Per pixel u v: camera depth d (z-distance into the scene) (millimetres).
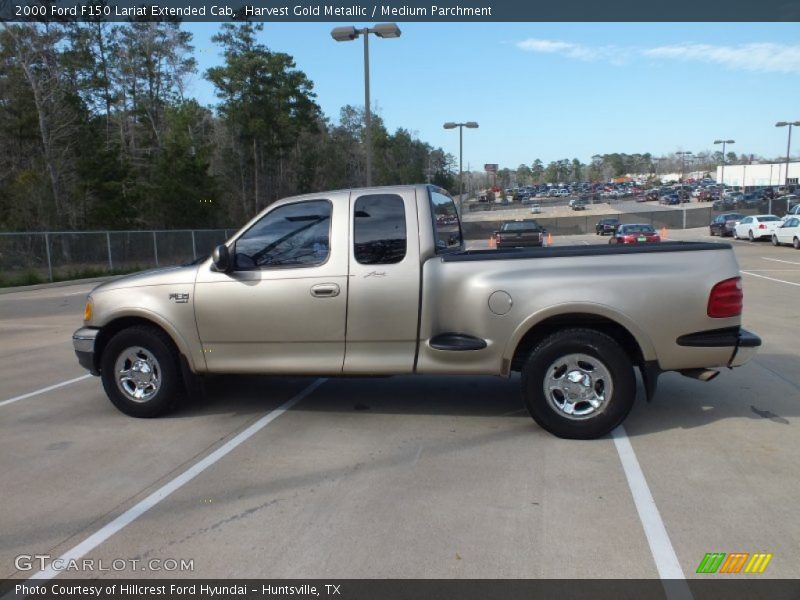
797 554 3443
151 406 6066
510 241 27328
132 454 5188
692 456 4824
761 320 11172
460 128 40969
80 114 41219
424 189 5578
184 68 54594
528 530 3754
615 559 3428
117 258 29719
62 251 26984
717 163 170750
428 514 3984
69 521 4027
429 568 3385
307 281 5535
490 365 5312
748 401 6238
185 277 5848
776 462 4676
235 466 4859
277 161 56281
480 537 3688
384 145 78875
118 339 6047
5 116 37031
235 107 49406
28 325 13805
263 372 5762
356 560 3480
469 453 5004
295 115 53531
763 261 24734
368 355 5535
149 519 4027
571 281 5105
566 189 153375
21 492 4488
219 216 45969
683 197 93938
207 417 6125
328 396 6754
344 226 5523
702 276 5039
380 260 5461
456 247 6613
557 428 5184
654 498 4133
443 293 5359
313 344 5605
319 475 4641
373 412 6152
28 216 31922
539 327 5383
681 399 6336
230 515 4051
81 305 17766
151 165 43906
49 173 35156
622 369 5066
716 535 3654
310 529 3834
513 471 4621
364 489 4379
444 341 5359
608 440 5207
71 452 5270
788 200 59281
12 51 36062
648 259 5109
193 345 5848
